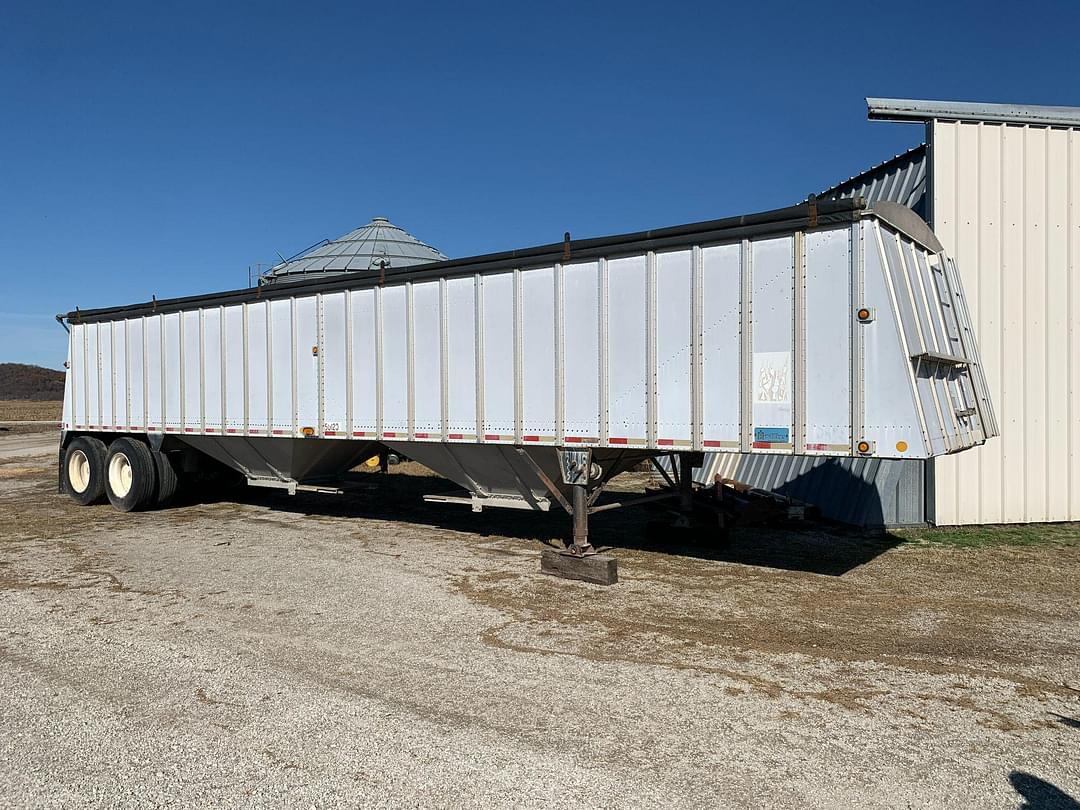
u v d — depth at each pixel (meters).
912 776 3.82
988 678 5.14
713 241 6.93
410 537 10.28
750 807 3.53
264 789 3.70
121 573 8.23
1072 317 10.86
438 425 8.73
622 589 7.51
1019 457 10.80
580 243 7.61
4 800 3.62
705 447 6.96
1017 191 10.80
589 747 4.12
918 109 10.63
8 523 11.53
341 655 5.61
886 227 6.50
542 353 7.92
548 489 8.61
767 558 8.89
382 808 3.52
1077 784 3.73
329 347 9.77
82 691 4.92
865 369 6.21
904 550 9.29
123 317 12.59
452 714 4.55
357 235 21.98
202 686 5.00
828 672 5.25
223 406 11.08
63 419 13.84
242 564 8.65
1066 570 8.25
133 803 3.59
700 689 4.94
